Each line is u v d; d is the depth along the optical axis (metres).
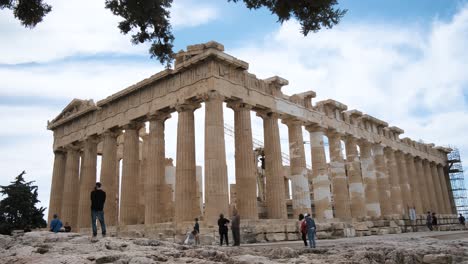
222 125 32.03
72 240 16.98
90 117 45.47
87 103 47.28
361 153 51.31
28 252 14.54
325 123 44.34
